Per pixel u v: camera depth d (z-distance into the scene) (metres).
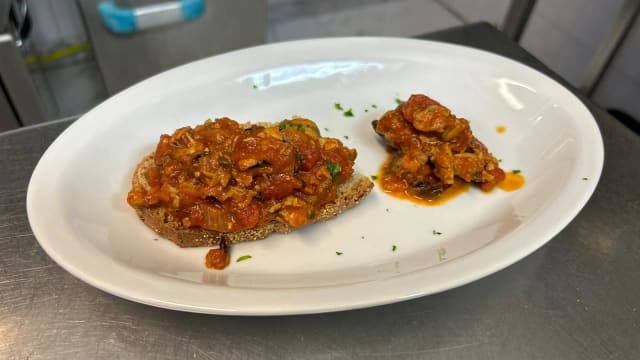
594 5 0.42
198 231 0.21
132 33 0.42
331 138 0.24
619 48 0.40
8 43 0.35
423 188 0.24
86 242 0.19
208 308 0.17
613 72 0.43
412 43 0.29
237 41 0.46
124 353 0.18
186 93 0.26
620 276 0.21
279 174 0.21
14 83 0.37
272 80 0.28
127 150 0.24
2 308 0.19
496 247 0.19
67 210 0.20
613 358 0.18
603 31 0.41
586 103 0.29
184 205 0.20
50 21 0.50
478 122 0.27
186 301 0.17
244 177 0.20
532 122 0.26
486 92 0.28
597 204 0.24
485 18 0.57
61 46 0.52
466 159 0.24
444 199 0.24
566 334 0.19
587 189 0.21
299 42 0.29
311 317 0.19
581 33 0.44
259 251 0.21
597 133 0.24
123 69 0.44
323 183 0.21
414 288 0.17
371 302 0.17
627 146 0.27
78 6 0.40
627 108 0.43
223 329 0.19
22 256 0.21
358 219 0.23
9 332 0.19
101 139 0.23
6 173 0.24
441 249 0.22
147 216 0.21
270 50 0.28
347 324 0.19
